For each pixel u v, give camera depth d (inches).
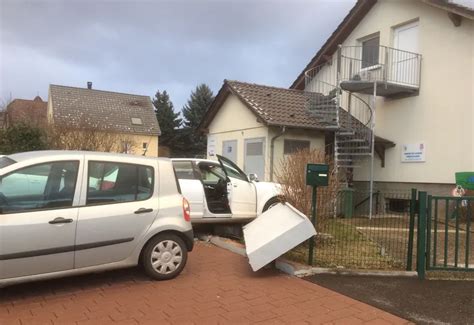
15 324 168.2
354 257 271.6
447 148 501.7
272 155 557.0
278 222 256.8
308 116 585.6
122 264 215.5
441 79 512.7
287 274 239.8
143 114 1494.8
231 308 187.8
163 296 201.5
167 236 227.3
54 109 1332.4
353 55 660.1
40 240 191.0
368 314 182.5
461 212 384.5
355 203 584.1
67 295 201.0
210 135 719.7
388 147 578.9
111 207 211.8
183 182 336.8
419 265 235.1
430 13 530.3
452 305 193.8
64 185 202.7
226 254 287.6
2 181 189.2
